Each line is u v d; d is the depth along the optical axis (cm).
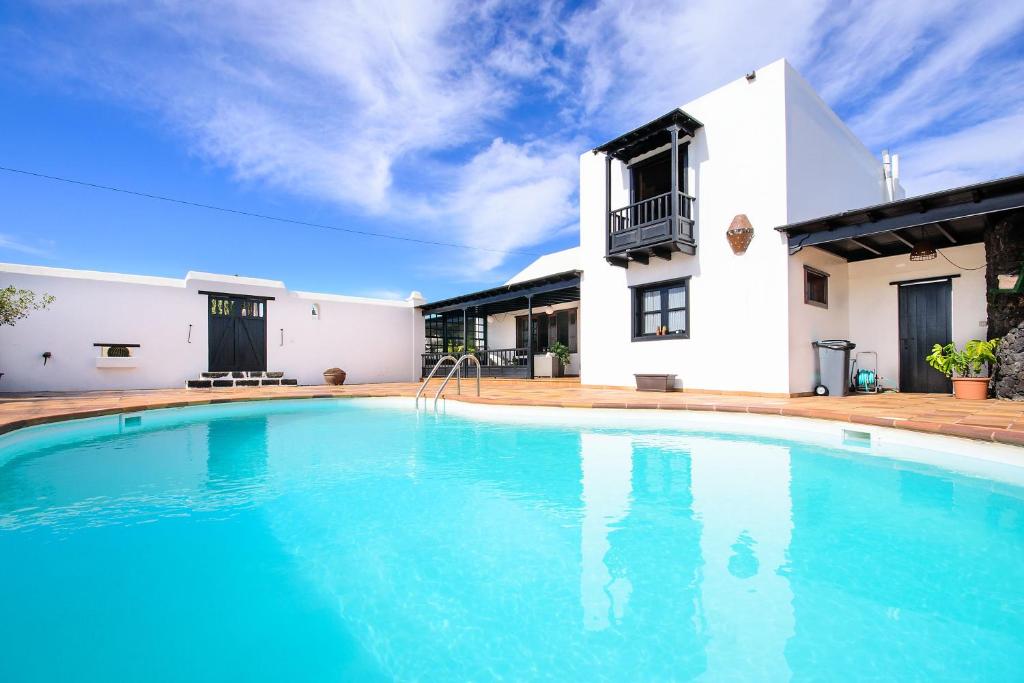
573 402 680
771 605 173
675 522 260
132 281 1176
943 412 505
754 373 794
